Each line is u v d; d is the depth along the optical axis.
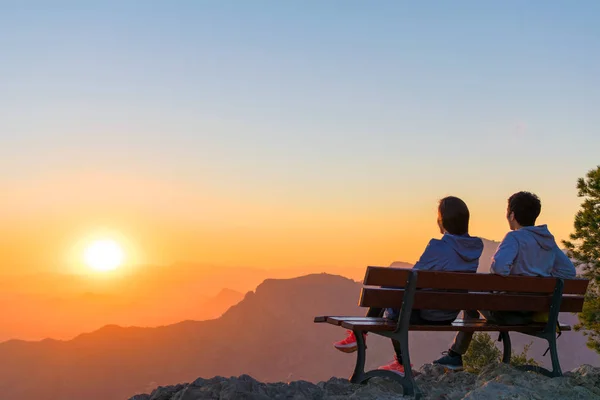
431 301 5.61
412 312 6.05
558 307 6.37
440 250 5.91
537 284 6.23
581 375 6.43
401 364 5.99
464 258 5.93
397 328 5.52
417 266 5.97
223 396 5.04
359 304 5.38
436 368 6.91
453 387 6.05
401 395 5.49
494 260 5.98
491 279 5.88
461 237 5.92
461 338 6.69
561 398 5.46
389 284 5.39
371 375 5.85
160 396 5.60
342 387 5.93
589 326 17.08
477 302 5.87
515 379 5.81
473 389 5.75
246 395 5.04
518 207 6.42
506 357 6.93
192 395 5.24
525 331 6.53
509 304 6.15
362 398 5.41
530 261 6.21
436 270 5.91
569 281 6.36
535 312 6.63
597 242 16.94
